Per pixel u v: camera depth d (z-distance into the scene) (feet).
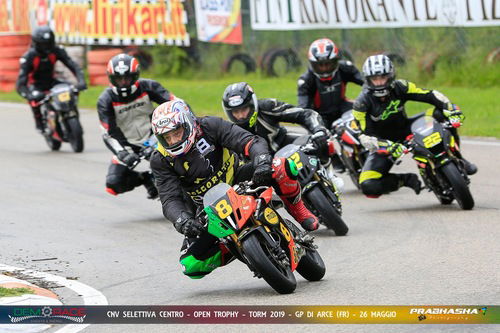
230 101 98.37
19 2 293.84
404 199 126.31
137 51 285.84
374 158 116.88
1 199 139.64
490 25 201.98
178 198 81.00
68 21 282.97
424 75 226.99
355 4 222.07
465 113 192.24
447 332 65.36
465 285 78.69
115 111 122.52
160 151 80.94
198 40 265.95
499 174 136.36
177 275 91.97
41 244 108.99
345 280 83.92
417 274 83.97
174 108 78.38
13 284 88.33
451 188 112.57
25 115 250.16
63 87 183.42
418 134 111.86
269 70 259.80
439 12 209.36
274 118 109.81
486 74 221.46
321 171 104.63
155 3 263.29
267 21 243.60
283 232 78.74
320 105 138.72
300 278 86.84
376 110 119.03
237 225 75.77
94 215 126.62
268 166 78.28
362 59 232.73
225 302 78.48
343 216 116.88
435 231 102.99
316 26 230.27
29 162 175.01
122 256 101.76
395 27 217.77
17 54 294.25
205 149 81.00
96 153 183.52
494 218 107.45
